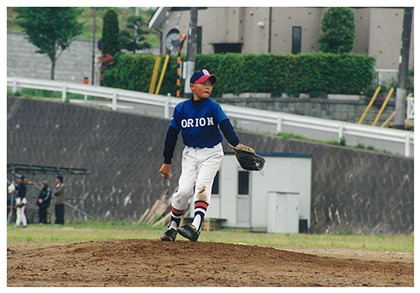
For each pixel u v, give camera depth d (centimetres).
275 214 7631
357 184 8244
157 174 9100
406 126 10038
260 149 8862
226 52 13238
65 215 9144
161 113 10325
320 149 8581
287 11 12644
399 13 12700
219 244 2959
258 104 11531
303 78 11644
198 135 2778
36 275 2345
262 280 2361
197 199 2766
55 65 16862
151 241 2942
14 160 9919
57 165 9706
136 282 2233
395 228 7881
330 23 12112
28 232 5806
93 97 12750
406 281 2611
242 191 7856
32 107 10244
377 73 12075
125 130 9625
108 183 9294
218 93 11994
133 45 13988
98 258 2630
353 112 11650
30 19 14938
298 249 4759
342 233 7994
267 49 12575
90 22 19325
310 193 7975
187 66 9762
